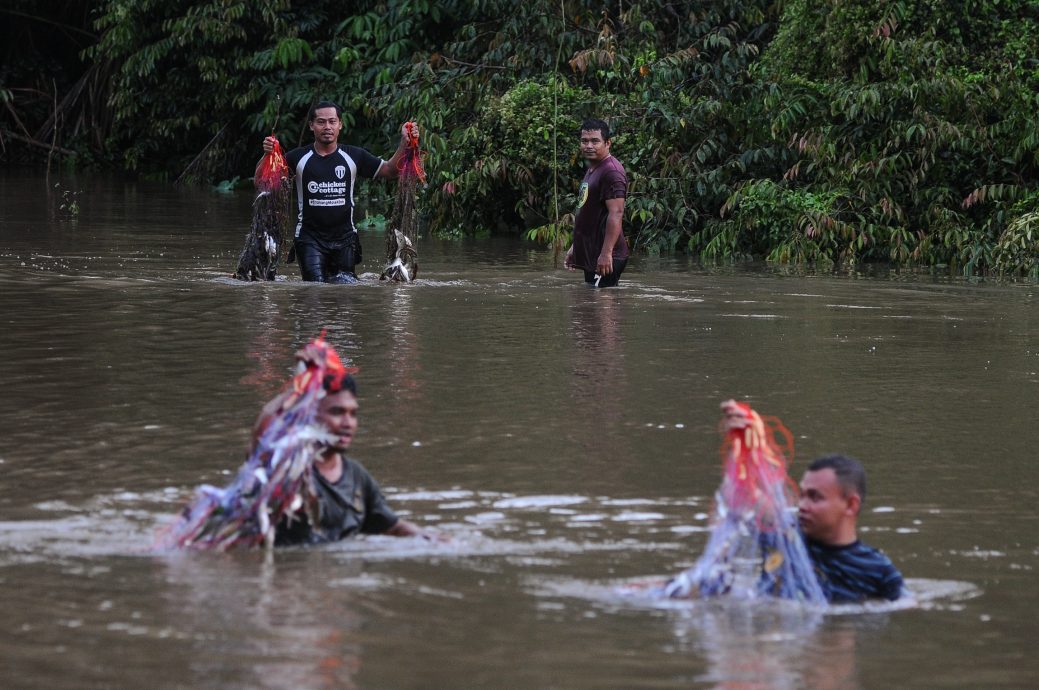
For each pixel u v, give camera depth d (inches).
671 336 607.5
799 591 275.0
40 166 2124.8
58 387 461.4
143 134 2034.9
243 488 300.8
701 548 302.0
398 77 1614.2
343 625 251.3
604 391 472.7
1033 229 999.6
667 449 390.6
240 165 1910.7
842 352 572.1
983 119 1143.0
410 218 818.8
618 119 1216.8
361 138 1664.6
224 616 253.8
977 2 1170.0
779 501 286.0
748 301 755.4
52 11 2217.0
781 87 1197.7
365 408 436.8
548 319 656.4
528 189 1246.9
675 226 1184.8
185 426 405.4
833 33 1190.3
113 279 781.3
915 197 1122.7
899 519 329.1
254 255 796.0
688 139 1212.5
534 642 245.8
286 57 1728.6
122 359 515.8
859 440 407.8
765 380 502.0
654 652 243.0
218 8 1784.0
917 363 547.5
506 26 1407.5
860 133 1155.9
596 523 319.6
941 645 250.7
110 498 329.7
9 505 322.7
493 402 450.6
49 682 223.1
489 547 300.5
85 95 2116.1
